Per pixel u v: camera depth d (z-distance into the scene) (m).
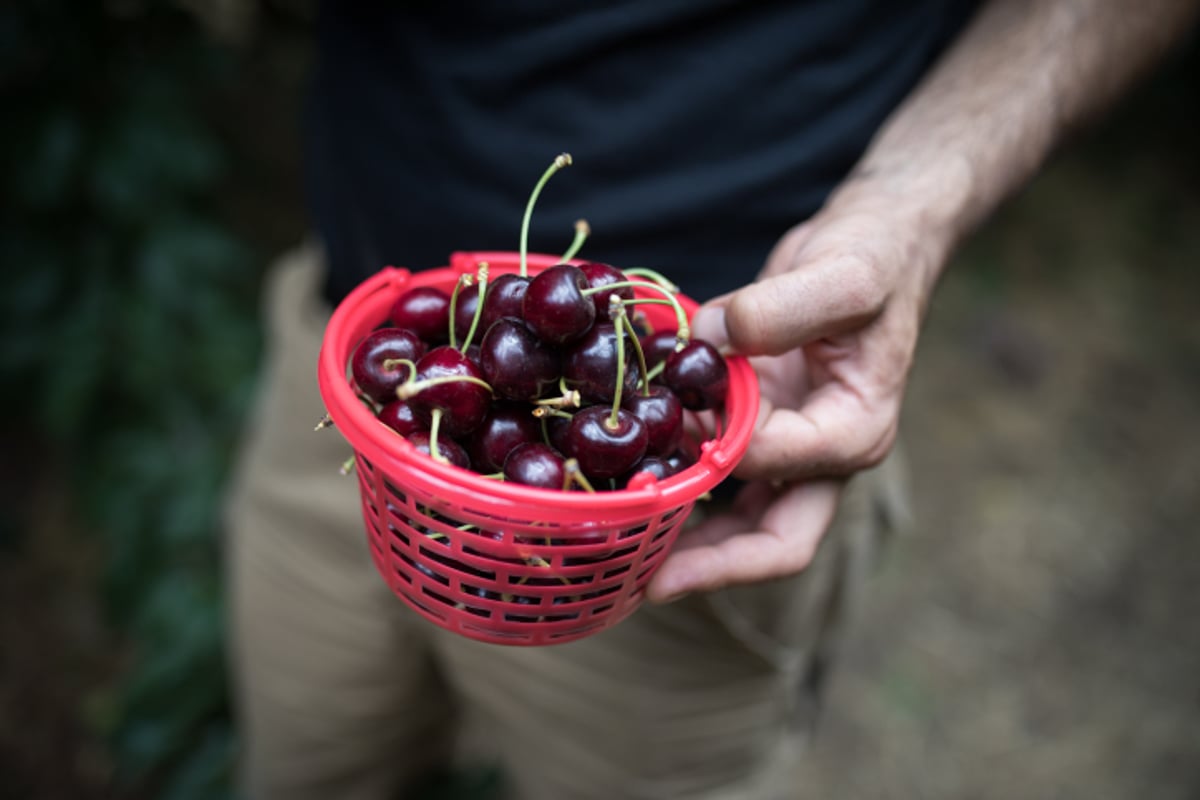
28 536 1.06
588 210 0.56
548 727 0.64
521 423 0.45
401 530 0.42
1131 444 1.48
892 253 0.49
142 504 0.98
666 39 0.53
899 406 0.50
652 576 0.46
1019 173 0.56
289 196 1.34
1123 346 1.67
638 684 0.60
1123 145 2.11
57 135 0.90
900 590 1.19
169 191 1.00
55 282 0.97
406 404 0.44
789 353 0.53
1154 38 0.59
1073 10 0.58
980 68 0.58
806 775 1.00
